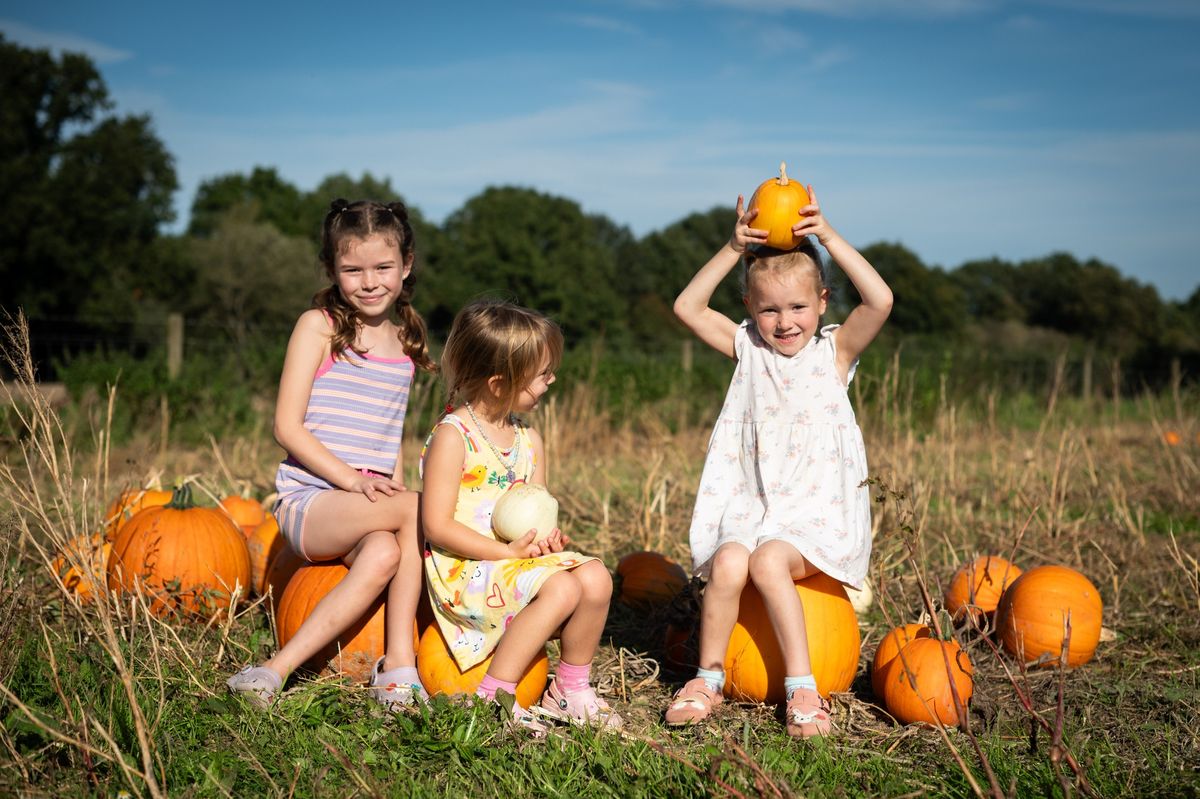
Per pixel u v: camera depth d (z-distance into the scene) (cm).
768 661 349
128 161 3578
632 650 425
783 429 366
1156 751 322
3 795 255
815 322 367
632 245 6350
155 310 3931
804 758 304
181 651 362
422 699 318
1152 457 997
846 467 363
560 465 844
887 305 356
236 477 746
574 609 327
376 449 384
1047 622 400
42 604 399
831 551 349
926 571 537
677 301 379
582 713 333
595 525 610
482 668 334
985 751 311
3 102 3347
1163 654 424
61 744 279
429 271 5016
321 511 357
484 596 329
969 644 371
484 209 5403
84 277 3450
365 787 268
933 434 848
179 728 303
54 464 347
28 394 350
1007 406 1516
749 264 373
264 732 303
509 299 360
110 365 1103
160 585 412
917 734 332
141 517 432
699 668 350
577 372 1327
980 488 776
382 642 351
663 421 1240
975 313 7312
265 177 6862
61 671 329
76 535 348
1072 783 283
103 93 3619
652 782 276
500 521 336
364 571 335
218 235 4438
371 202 384
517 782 276
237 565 436
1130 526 620
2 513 368
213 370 1201
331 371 380
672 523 616
